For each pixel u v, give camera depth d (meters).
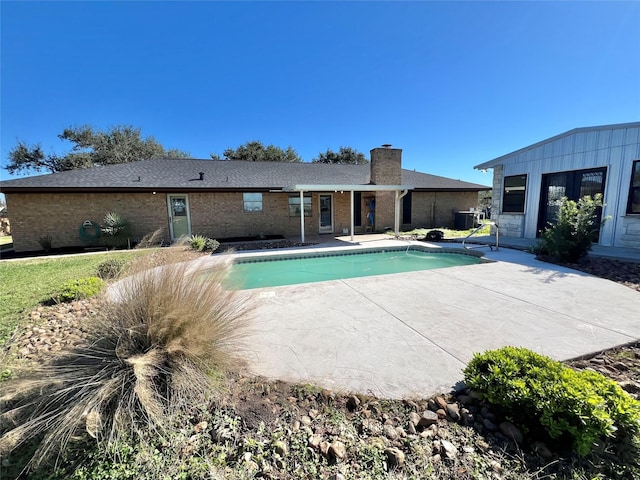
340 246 10.58
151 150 27.45
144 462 1.70
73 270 6.84
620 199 7.85
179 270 2.48
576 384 1.80
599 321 3.53
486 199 30.31
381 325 3.54
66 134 25.20
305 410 2.12
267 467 1.67
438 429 1.92
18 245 10.30
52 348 3.12
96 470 1.66
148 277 2.39
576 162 8.83
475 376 2.15
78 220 10.94
